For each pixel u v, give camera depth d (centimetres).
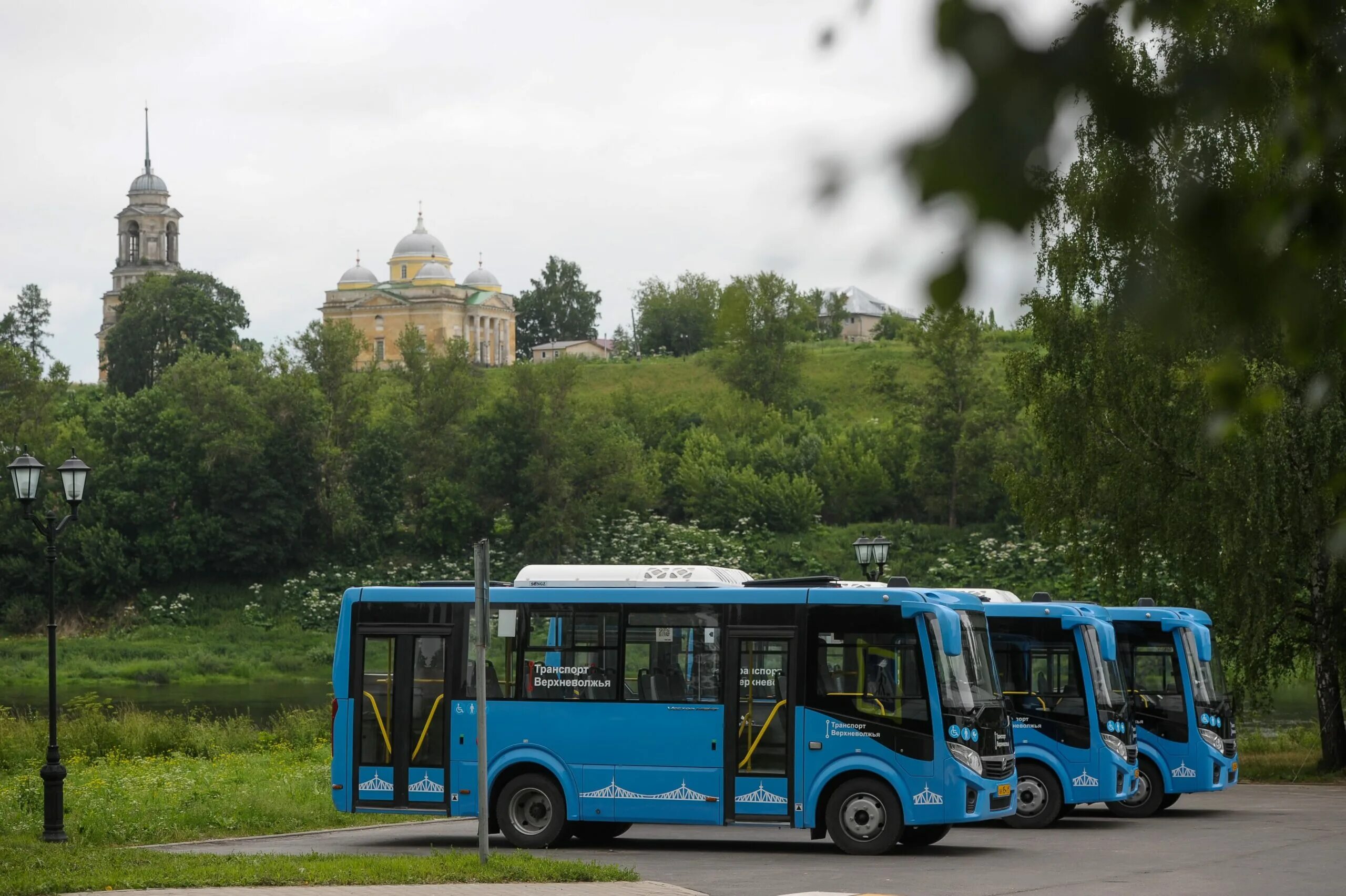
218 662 8319
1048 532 3697
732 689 2030
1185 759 2619
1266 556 3212
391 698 2134
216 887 1510
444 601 2136
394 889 1502
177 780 2752
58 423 10606
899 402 10794
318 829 2362
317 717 3997
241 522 9869
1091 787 2397
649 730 2048
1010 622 2462
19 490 2133
